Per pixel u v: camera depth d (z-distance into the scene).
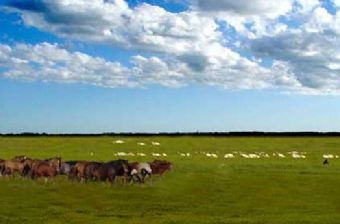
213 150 96.44
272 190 40.22
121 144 107.88
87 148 96.38
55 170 45.56
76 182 44.09
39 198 35.81
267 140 130.12
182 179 46.72
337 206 33.22
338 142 120.31
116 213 30.39
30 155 77.81
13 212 30.34
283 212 31.02
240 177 48.34
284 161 69.69
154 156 78.75
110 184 43.09
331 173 51.88
